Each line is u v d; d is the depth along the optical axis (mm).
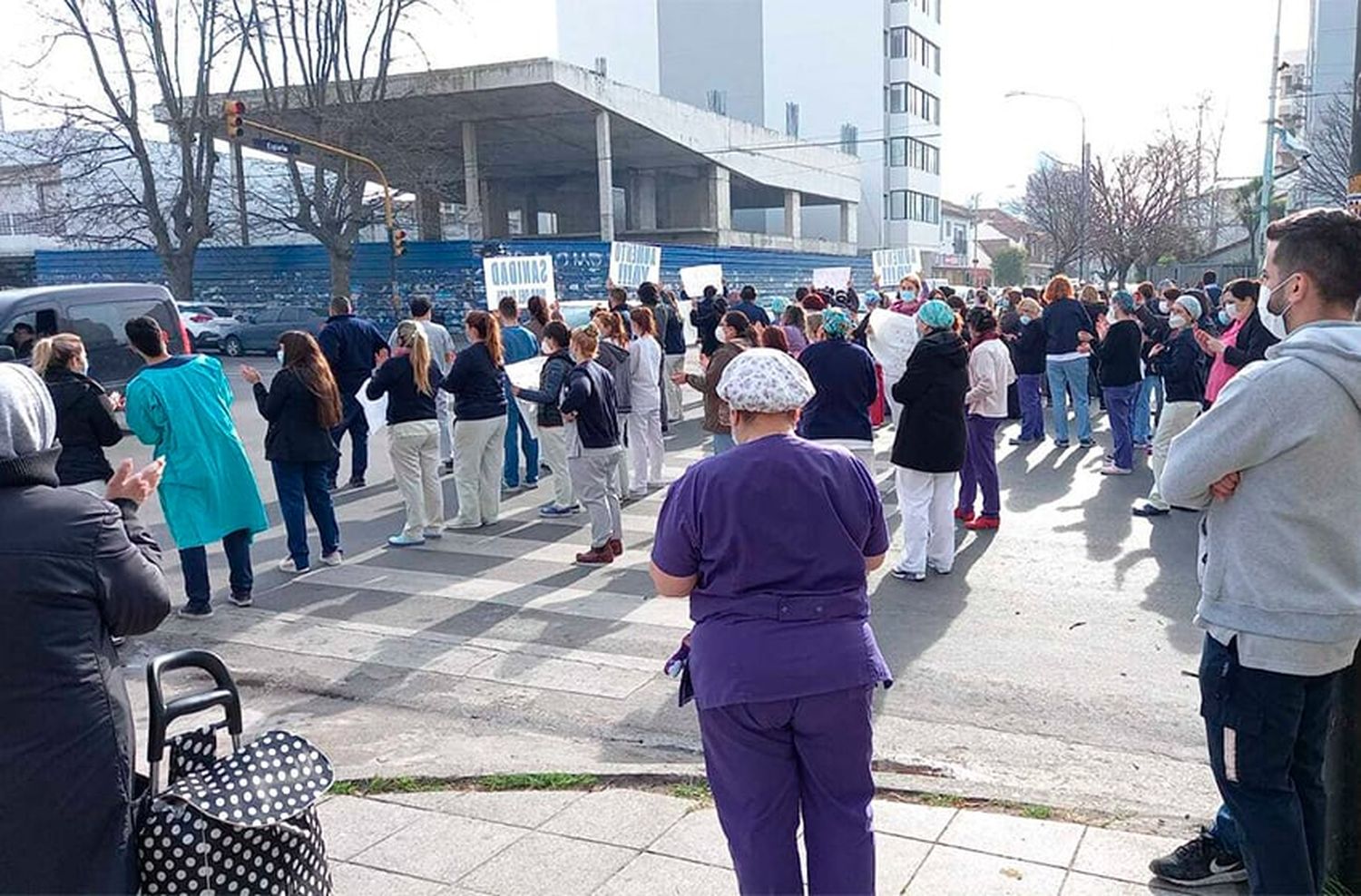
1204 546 2900
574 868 3793
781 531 2816
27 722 2229
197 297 38875
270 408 7992
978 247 94188
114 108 35656
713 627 2873
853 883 2850
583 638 6633
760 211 70438
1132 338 11078
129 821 2332
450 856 3902
